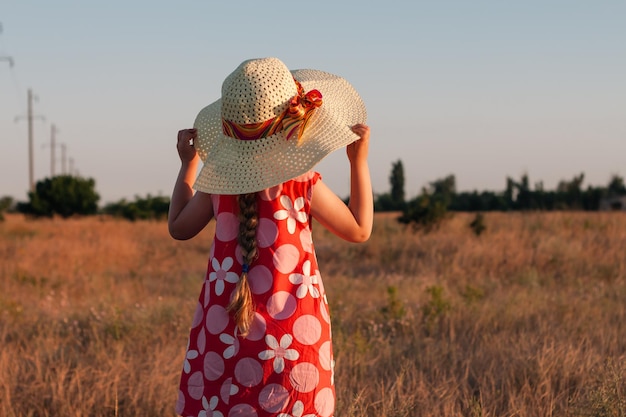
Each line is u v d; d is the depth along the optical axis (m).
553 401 4.09
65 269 12.93
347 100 2.80
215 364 2.50
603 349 5.38
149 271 13.80
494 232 17.59
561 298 7.58
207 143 2.84
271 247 2.50
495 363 5.06
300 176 2.54
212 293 2.55
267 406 2.45
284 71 2.59
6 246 16.50
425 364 5.20
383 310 6.96
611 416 3.76
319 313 2.53
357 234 2.64
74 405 4.24
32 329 6.66
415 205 20.16
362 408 3.99
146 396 4.37
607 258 12.10
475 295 7.80
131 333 6.25
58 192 47.28
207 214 2.71
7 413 4.16
